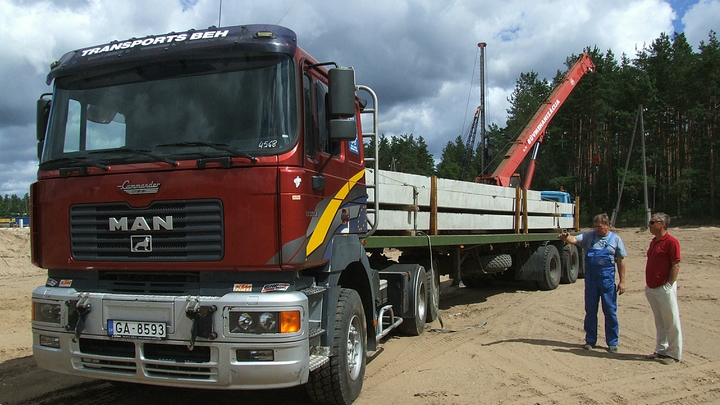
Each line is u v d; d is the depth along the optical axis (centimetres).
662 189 5056
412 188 782
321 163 489
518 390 556
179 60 466
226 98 450
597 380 591
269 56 449
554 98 1827
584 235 733
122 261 447
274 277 432
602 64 4944
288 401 538
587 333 724
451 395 541
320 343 485
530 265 1318
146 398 549
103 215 456
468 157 3278
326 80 521
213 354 414
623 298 1129
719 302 1062
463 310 1072
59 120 494
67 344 452
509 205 1161
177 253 434
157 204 439
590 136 4928
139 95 471
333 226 511
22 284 1547
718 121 4459
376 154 611
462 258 1072
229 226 423
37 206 489
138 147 457
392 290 776
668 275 659
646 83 4791
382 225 698
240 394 561
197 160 431
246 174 424
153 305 427
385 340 793
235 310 412
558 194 1628
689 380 591
